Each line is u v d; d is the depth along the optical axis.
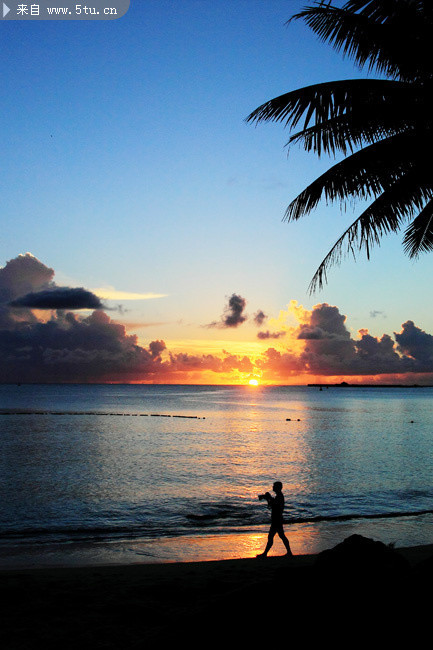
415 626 3.96
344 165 8.78
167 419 79.31
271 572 9.34
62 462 32.34
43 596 7.50
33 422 69.81
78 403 133.38
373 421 76.69
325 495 22.39
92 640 5.73
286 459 34.44
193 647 4.19
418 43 8.30
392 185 9.09
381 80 8.83
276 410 110.56
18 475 27.23
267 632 4.15
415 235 9.97
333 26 8.61
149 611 6.70
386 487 24.33
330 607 4.29
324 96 8.80
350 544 5.15
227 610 4.45
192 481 25.64
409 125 9.11
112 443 44.47
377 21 8.49
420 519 17.70
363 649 3.85
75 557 12.81
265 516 18.22
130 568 10.25
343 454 37.34
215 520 17.64
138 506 19.88
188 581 8.45
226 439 48.94
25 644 5.65
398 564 5.08
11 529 16.42
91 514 18.55
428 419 81.56
